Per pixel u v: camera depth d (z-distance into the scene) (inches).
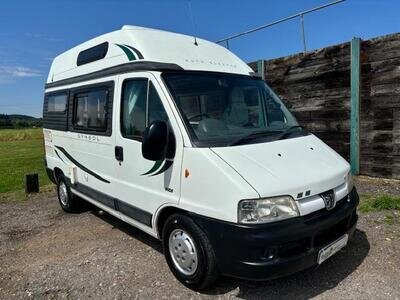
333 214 144.9
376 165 304.5
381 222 214.7
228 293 152.1
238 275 134.5
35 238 230.8
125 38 193.2
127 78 185.0
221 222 135.0
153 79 168.9
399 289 147.9
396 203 236.5
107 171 205.8
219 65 191.5
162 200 162.1
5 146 1175.6
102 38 215.6
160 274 171.8
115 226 242.1
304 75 346.0
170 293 155.3
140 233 226.2
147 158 152.3
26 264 192.5
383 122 295.6
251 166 139.3
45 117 299.0
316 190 141.4
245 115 177.6
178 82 167.6
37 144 1227.9
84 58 233.9
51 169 292.5
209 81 176.6
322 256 141.1
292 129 181.5
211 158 141.0
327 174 149.3
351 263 170.1
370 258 173.8
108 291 160.4
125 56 189.6
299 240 134.0
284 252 133.0
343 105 319.9
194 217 145.6
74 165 249.0
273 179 135.1
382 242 189.3
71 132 247.4
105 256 195.0
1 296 162.6
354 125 308.7
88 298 156.2
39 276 177.8
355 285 152.4
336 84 322.7
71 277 174.7
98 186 218.2
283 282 157.6
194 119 158.4
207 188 140.3
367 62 298.4
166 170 159.5
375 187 284.8
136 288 161.2
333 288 151.3
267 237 127.3
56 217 273.3
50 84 289.0
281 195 132.3
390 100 288.7
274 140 162.6
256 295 149.6
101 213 273.9
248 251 129.4
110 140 198.8
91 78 221.0
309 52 339.0
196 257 148.6
